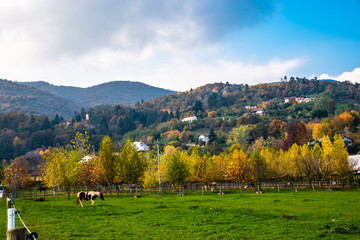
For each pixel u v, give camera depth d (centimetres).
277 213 2761
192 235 1959
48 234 2005
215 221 2403
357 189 6316
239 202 3934
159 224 2352
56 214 2898
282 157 9000
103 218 2661
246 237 1870
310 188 6962
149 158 7906
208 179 7250
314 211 2869
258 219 2477
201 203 3875
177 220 2502
